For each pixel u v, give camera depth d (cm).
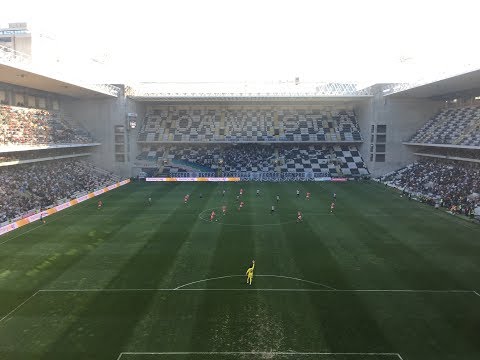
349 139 6969
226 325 1784
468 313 1894
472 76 4256
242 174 6438
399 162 6531
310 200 4688
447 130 5753
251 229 3369
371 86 6456
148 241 3031
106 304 1992
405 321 1820
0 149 4066
